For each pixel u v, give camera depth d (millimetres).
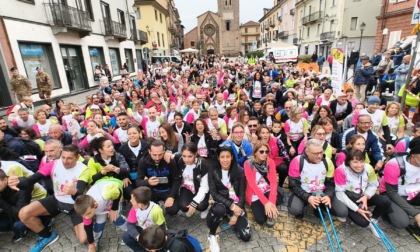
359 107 5273
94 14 17391
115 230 3516
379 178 4238
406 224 3082
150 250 2020
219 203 3209
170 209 3516
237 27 70562
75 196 3109
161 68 21172
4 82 9828
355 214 3209
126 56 24047
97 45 17766
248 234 3160
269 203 3307
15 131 5273
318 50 35688
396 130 5020
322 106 5191
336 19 29484
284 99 7375
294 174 3531
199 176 3504
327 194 3406
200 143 4703
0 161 3441
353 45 28781
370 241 3105
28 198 3354
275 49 26406
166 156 3520
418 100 6191
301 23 41938
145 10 33688
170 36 47156
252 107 7477
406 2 18375
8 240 3408
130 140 3955
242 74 15461
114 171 3533
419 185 3258
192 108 6453
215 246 3027
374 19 27656
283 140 4867
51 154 3445
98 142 3578
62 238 3383
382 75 10727
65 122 5914
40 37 11797
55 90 12844
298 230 3381
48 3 12242
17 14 10484
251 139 4672
